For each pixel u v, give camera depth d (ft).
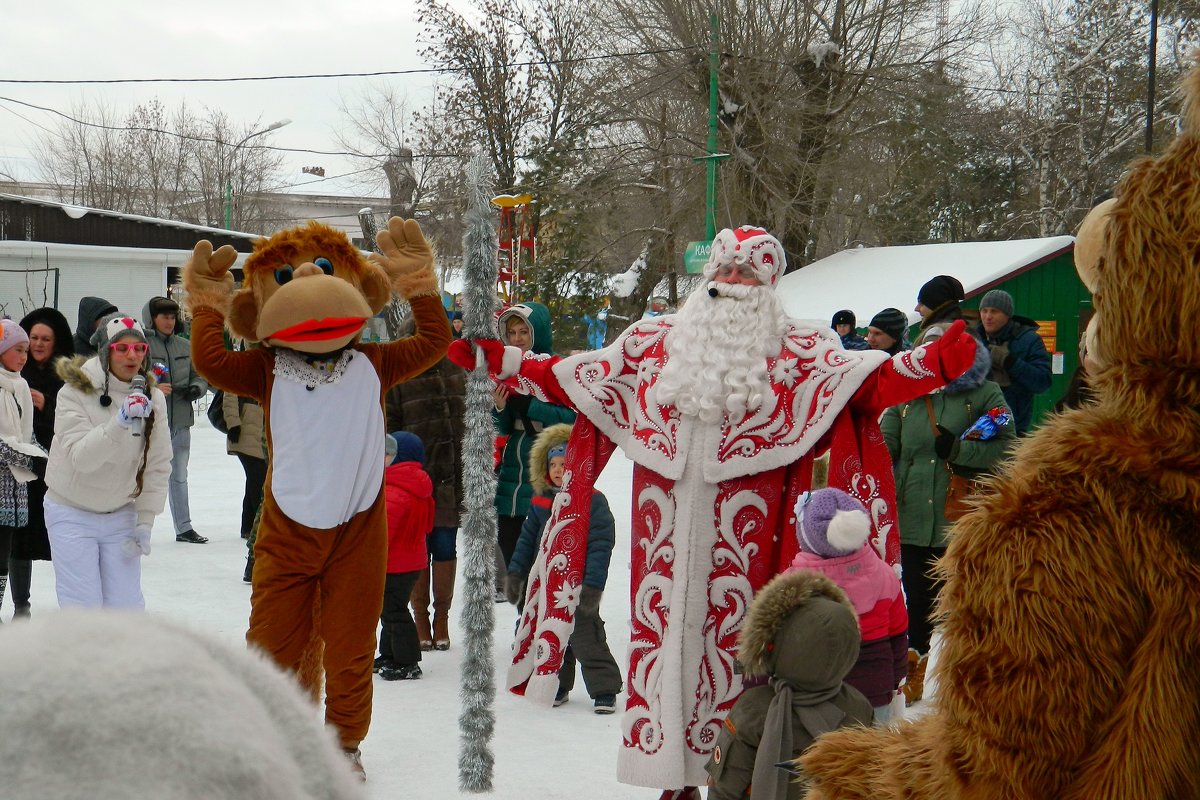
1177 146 5.39
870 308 62.95
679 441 13.64
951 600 5.80
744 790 11.31
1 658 2.08
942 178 101.96
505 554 23.08
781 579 11.25
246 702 2.30
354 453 14.94
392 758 16.02
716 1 83.71
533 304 23.72
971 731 5.61
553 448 20.07
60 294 82.79
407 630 20.51
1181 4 107.04
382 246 16.48
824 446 14.20
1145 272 5.33
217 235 90.84
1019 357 24.36
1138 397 5.49
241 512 38.58
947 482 19.04
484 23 101.96
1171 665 5.28
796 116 85.10
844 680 12.87
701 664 13.35
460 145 105.29
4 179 177.58
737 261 14.15
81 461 18.11
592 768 15.76
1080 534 5.43
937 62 88.17
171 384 32.22
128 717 2.06
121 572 18.78
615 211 88.84
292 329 14.84
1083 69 116.88
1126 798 5.27
